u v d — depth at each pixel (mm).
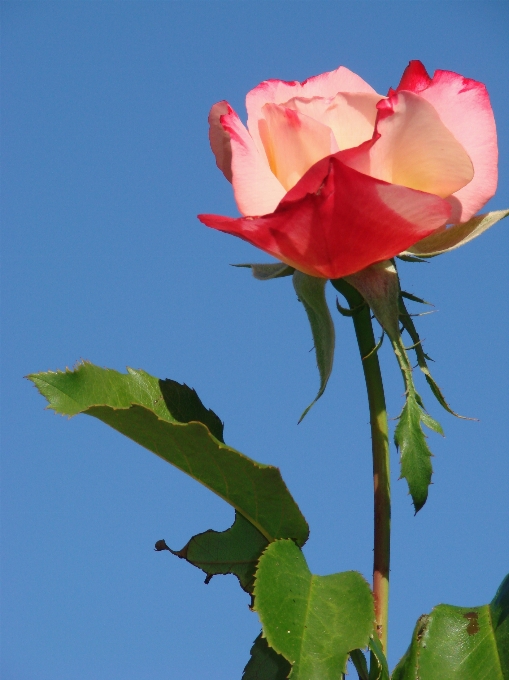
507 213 670
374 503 660
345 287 670
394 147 653
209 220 648
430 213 638
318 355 661
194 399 693
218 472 655
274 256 658
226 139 686
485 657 651
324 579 649
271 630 628
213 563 682
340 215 639
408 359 651
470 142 670
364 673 646
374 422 663
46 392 666
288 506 660
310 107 672
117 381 684
